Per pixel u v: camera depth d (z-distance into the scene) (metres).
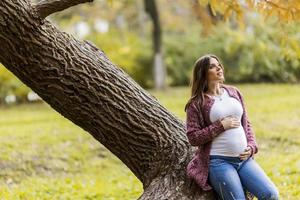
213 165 6.28
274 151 13.63
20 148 14.34
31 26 6.47
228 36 27.20
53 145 14.81
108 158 14.00
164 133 6.93
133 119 6.84
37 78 6.62
